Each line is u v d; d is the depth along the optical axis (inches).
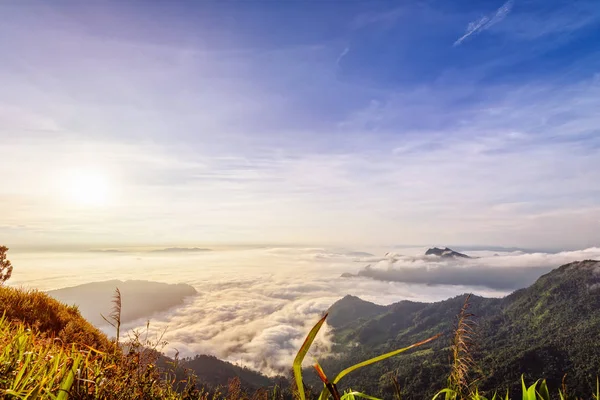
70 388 75.6
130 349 104.8
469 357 62.0
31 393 72.4
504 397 61.5
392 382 55.1
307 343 40.4
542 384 60.8
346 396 58.9
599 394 54.4
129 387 99.7
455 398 62.2
